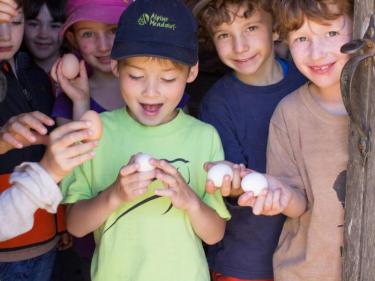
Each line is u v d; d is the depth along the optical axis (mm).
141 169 1376
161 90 1484
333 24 1451
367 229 1341
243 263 1759
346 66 1276
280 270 1593
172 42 1475
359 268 1376
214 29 1807
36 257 1757
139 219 1485
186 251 1488
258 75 1823
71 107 1796
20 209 1270
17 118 1412
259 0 1733
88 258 1963
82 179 1531
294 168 1562
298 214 1524
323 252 1520
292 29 1487
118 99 1913
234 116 1798
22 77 1829
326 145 1508
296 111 1549
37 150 1742
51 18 2336
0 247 1716
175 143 1532
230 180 1437
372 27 1272
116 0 1918
